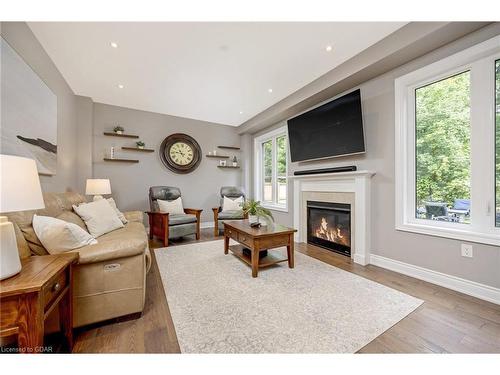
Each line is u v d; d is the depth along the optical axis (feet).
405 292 6.23
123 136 13.52
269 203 15.98
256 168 17.48
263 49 7.62
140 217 10.39
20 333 2.81
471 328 4.64
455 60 6.33
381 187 8.38
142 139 14.16
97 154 12.87
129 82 10.16
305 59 8.27
